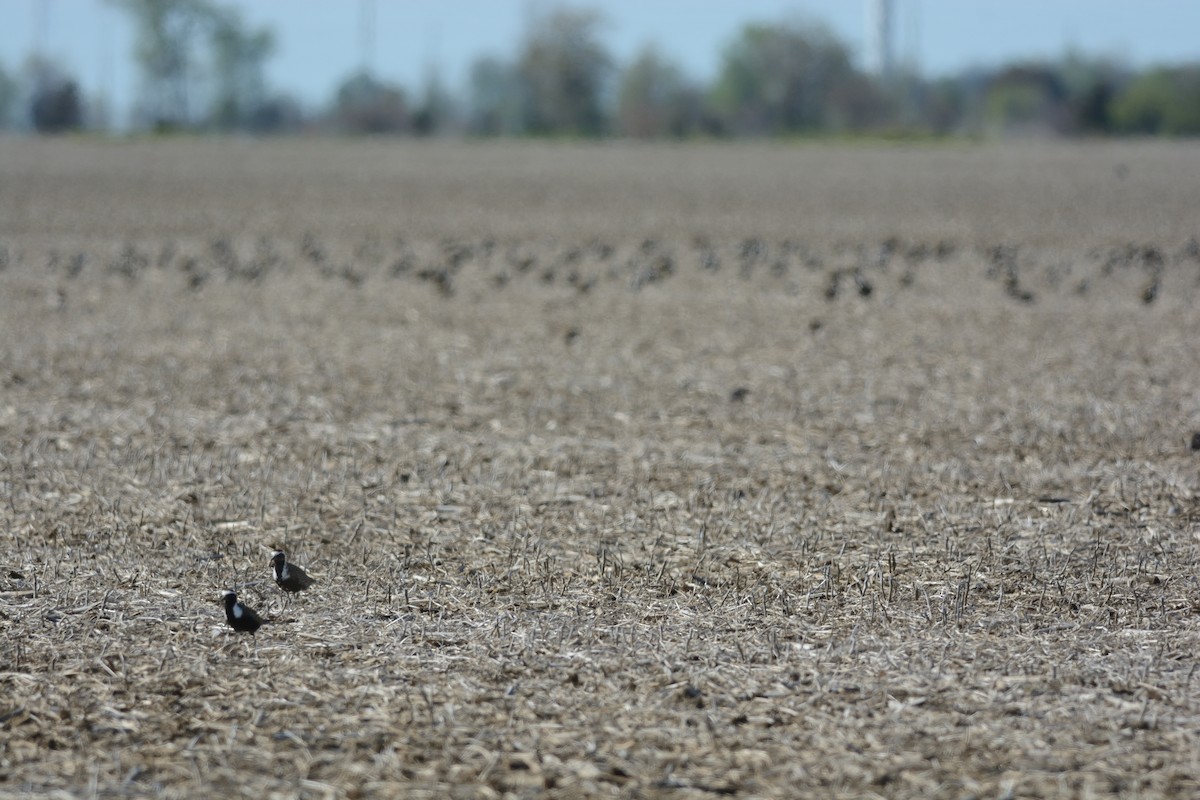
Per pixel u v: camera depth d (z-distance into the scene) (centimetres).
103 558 4075
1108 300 10606
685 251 14350
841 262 13375
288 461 5259
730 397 6569
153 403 6366
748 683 3159
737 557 4116
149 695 3095
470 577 3938
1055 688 3134
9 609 3634
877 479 5041
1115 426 5956
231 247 14562
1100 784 2666
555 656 3325
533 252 14175
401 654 3344
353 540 4278
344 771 2731
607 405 6406
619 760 2780
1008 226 17150
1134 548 4212
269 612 3647
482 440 5650
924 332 8900
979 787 2655
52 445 5469
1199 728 2922
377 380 7025
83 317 9350
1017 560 4091
